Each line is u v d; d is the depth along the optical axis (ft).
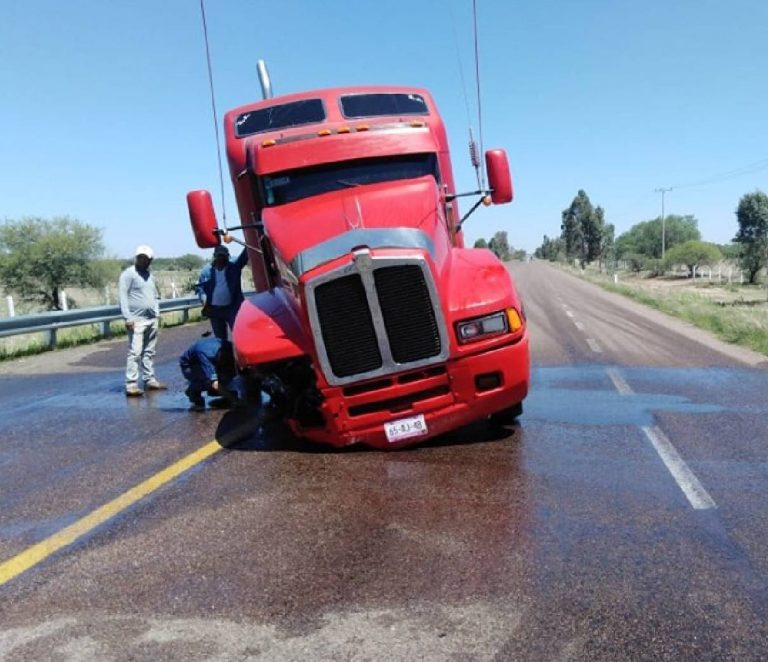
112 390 31.65
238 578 12.22
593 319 59.47
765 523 14.06
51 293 116.16
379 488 16.61
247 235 25.48
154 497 16.62
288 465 18.72
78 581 12.37
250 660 9.71
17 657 10.01
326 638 10.20
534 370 33.19
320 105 25.94
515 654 9.64
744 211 197.98
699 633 10.09
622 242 455.22
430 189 21.11
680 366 33.86
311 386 18.60
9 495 17.25
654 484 16.52
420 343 17.66
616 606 10.86
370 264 17.16
